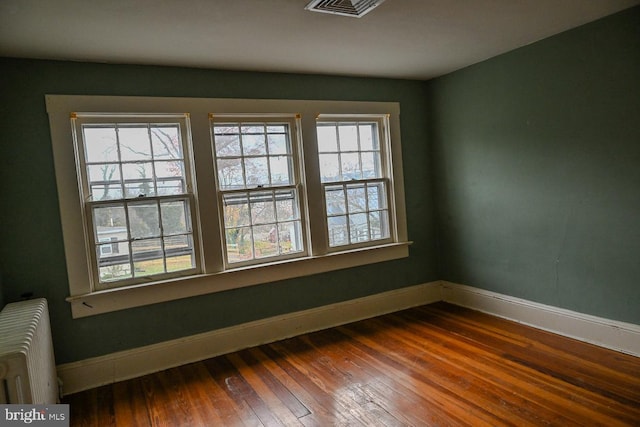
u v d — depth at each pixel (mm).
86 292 2811
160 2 1994
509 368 2680
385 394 2467
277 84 3439
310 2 2100
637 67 2574
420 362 2863
